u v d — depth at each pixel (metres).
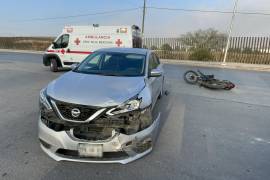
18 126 4.10
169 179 2.76
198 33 23.62
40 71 11.51
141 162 3.09
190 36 23.73
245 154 3.49
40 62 15.95
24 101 5.73
